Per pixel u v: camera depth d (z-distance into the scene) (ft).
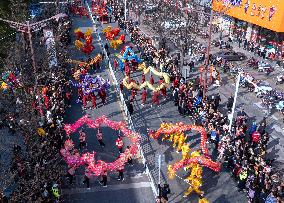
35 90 101.04
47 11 185.37
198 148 101.76
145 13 222.69
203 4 193.36
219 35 198.08
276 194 78.07
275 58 167.32
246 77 132.57
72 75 141.69
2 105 113.60
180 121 117.19
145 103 128.57
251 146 97.35
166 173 92.02
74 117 118.62
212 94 135.44
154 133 107.55
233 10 187.73
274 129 113.70
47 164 84.38
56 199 78.69
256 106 127.34
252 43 179.63
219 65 160.15
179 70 152.25
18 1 157.38
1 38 136.05
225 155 93.76
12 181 83.10
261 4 168.04
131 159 94.48
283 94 128.98
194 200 83.46
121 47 184.03
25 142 92.32
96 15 236.43
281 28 161.07
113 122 103.09
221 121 105.09
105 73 153.07
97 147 103.04
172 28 180.34
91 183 88.74
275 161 96.73
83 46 174.40
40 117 98.37
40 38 147.64
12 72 118.52
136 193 85.35
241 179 84.43
